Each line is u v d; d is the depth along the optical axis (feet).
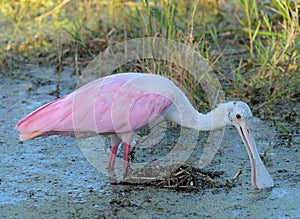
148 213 39.63
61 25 78.95
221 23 79.87
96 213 39.73
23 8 84.94
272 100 55.93
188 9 83.51
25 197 41.96
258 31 67.82
